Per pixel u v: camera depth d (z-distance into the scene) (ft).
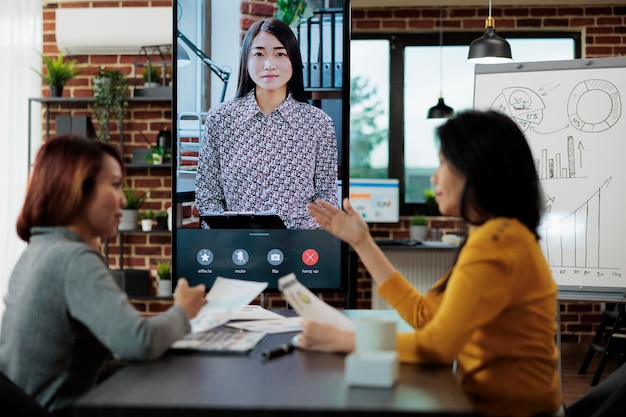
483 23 20.11
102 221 5.86
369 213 19.57
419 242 18.60
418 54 20.58
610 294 11.37
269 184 10.34
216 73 10.34
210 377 4.96
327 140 10.29
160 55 18.45
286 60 10.27
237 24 10.32
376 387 4.66
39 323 5.40
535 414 5.43
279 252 10.32
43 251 5.55
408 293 6.34
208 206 10.35
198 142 10.34
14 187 18.30
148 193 18.45
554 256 11.67
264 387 4.67
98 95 17.57
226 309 6.48
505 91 12.46
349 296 17.37
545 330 5.49
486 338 5.46
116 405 4.25
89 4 18.53
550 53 20.24
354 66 20.74
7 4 18.35
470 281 5.17
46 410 5.22
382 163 20.71
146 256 18.54
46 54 18.72
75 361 5.58
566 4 19.80
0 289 18.02
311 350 5.89
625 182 11.60
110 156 5.98
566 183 11.84
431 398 4.42
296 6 10.27
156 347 5.32
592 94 11.97
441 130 5.80
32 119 18.49
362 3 19.95
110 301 5.27
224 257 10.34
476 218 5.76
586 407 6.65
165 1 18.48
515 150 5.59
